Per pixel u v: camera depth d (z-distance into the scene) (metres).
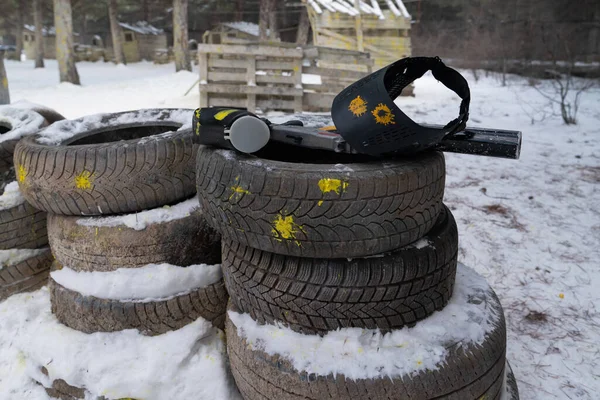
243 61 9.45
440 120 9.04
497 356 1.94
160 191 2.48
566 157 6.73
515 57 17.98
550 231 4.40
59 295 2.56
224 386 2.30
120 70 24.16
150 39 31.39
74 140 3.08
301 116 3.25
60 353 2.38
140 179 2.41
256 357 1.92
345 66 11.97
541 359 2.72
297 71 9.48
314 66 9.59
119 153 2.37
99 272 2.47
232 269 2.10
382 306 1.87
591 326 3.02
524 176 5.94
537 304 3.28
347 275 1.84
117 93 12.96
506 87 14.27
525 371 2.63
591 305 3.24
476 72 17.73
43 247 3.24
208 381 2.30
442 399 1.79
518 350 2.80
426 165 1.89
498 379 1.96
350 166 1.83
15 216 3.06
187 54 19.67
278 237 1.83
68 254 2.53
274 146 2.44
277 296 1.92
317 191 1.75
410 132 1.79
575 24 18.53
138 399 2.25
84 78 19.97
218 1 31.69
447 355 1.83
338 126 1.91
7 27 36.88
